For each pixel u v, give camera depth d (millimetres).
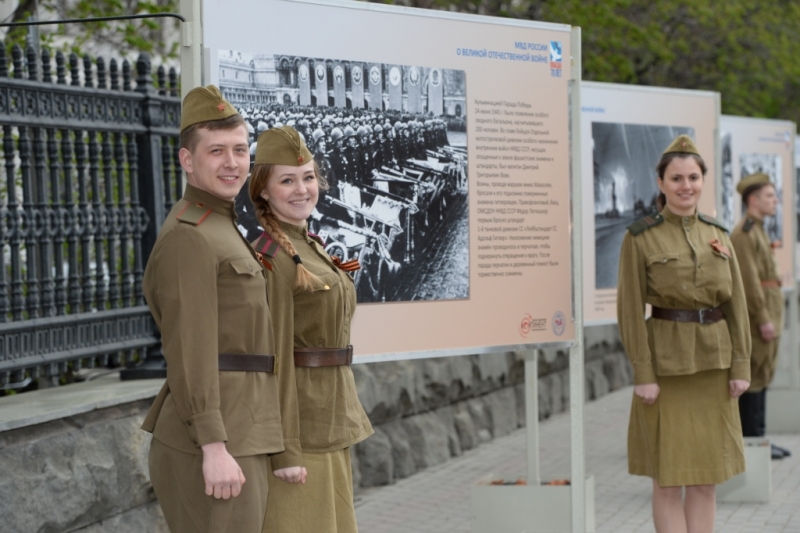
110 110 5082
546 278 4980
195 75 4016
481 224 4801
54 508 4090
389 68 4520
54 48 6855
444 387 8062
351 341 4480
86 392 4699
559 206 5008
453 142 4711
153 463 3178
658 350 4957
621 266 5066
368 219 4484
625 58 11922
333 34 4367
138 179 5324
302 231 3643
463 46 4727
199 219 3088
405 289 4598
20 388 5152
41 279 4691
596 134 6734
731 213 9125
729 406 5008
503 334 4867
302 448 3494
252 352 3148
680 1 12180
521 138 4898
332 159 4379
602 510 6539
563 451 8375
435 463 7875
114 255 5117
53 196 4758
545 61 4949
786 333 16688
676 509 5031
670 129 7070
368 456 7121
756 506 6594
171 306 2979
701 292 4910
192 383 2945
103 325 4996
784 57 14180
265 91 4191
